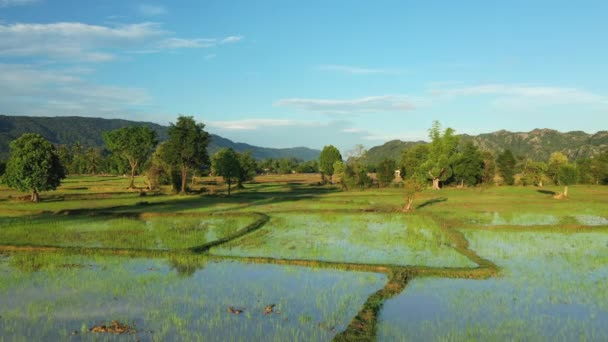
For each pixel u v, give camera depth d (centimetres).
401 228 3400
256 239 2889
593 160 10125
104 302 1577
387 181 9731
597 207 4984
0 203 5450
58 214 4178
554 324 1389
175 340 1243
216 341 1238
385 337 1274
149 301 1591
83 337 1261
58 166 5972
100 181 11750
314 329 1330
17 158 5603
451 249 2559
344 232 3192
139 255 2367
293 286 1792
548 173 10156
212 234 3073
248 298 1633
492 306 1559
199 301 1594
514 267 2147
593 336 1294
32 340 1235
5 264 2161
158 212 4338
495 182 10725
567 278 1941
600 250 2564
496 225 3397
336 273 2016
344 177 8769
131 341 1235
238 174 7288
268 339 1252
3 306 1530
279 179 14525
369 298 1600
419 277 1955
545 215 4291
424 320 1416
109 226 3441
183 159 7306
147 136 10075
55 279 1883
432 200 5981
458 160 9269
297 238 2930
